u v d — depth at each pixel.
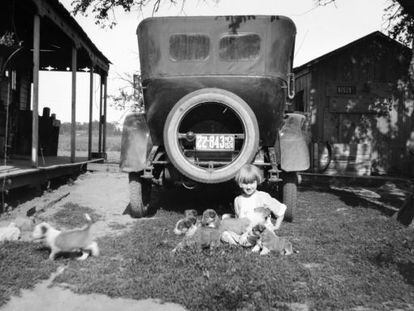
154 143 7.20
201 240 4.95
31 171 8.39
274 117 6.92
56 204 8.70
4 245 4.97
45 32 13.11
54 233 4.75
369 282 4.07
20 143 14.41
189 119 7.04
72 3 10.33
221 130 7.11
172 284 3.93
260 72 6.80
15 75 15.10
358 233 6.11
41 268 4.38
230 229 5.04
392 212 8.11
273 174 6.71
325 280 4.09
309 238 5.84
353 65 16.16
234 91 6.84
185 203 8.50
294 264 4.58
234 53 6.84
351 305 3.60
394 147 16.25
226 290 3.71
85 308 3.56
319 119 16.16
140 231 6.06
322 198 9.75
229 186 7.13
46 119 15.45
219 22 6.83
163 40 6.88
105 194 10.41
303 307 3.60
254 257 4.61
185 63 6.88
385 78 16.19
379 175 15.63
